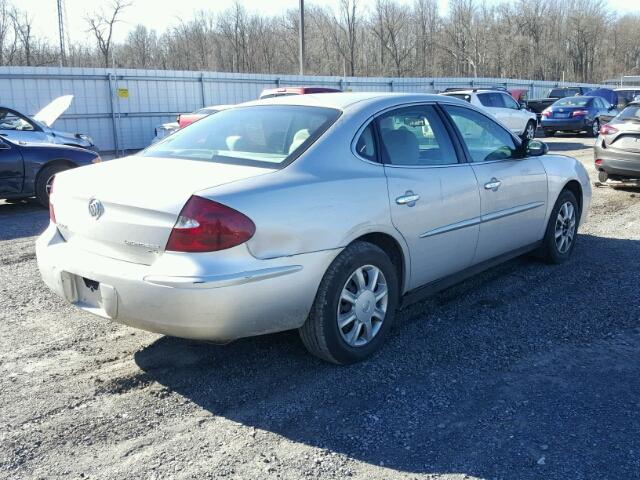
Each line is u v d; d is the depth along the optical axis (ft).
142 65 169.27
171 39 174.19
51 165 30.89
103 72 62.13
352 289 12.25
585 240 22.65
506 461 9.38
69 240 12.03
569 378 11.97
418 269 13.71
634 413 10.68
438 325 14.60
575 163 19.89
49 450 9.66
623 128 31.58
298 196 11.12
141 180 11.19
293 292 11.05
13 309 15.88
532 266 19.20
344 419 10.59
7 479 8.93
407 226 13.04
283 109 13.62
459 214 14.44
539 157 18.12
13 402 11.10
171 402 11.16
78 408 10.92
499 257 16.76
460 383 11.80
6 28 117.39
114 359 12.90
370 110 13.24
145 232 10.46
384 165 12.92
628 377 11.99
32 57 120.67
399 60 184.96
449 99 15.43
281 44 177.99
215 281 10.05
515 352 13.14
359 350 12.49
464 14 201.26
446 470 9.20
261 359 12.84
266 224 10.59
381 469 9.23
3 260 20.84
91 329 14.52
